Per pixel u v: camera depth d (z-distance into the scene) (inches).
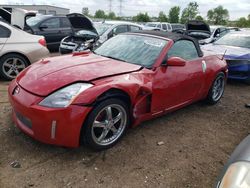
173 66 161.5
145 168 126.6
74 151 134.0
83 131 126.0
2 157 125.5
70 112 117.5
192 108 210.1
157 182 118.1
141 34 181.2
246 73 284.7
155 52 162.2
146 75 147.9
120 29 404.5
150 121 176.4
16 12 344.2
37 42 254.8
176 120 183.3
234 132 174.1
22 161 123.8
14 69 246.4
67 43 347.3
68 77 128.4
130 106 141.0
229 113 206.7
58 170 119.9
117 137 140.9
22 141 138.7
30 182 111.6
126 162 129.6
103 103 126.7
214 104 222.8
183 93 176.6
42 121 118.3
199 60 189.5
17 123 134.0
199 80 188.4
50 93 121.2
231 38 338.6
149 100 151.6
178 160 135.9
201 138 161.3
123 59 162.6
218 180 86.0
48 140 121.5
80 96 119.6
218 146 154.0
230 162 87.9
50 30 422.9
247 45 318.3
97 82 127.0
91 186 112.0
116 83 130.3
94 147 131.7
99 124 130.3
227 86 289.9
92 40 351.6
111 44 180.9
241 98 249.0
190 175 125.3
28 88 127.3
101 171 121.5
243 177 77.3
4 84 234.2
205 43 377.7
